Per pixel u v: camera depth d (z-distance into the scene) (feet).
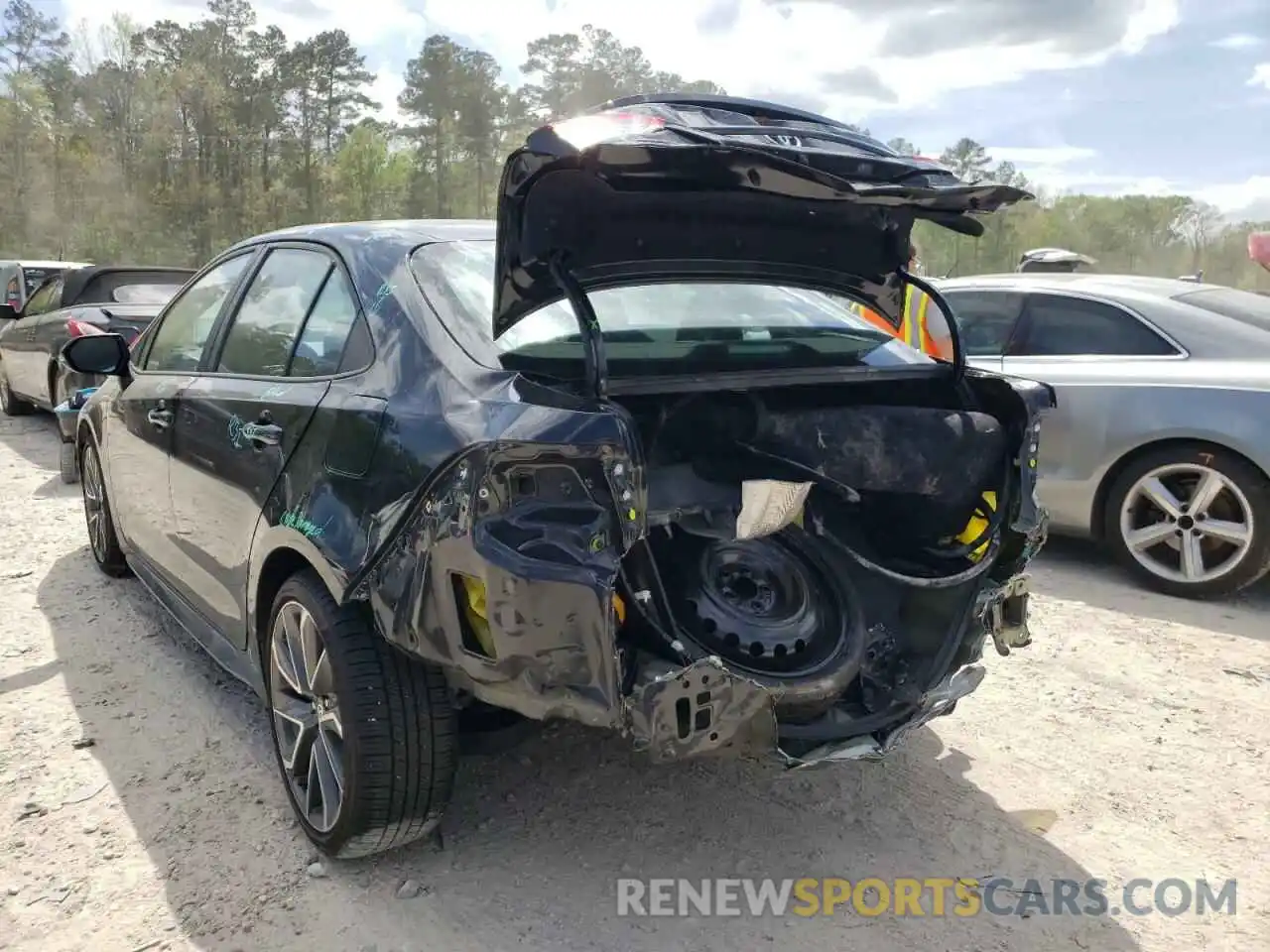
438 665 8.08
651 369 8.88
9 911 8.58
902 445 9.48
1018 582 9.90
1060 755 11.72
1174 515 16.96
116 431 14.56
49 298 31.30
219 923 8.48
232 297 12.28
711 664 7.55
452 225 11.21
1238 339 17.15
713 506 8.90
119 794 10.43
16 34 224.74
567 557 7.30
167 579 13.38
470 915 8.66
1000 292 19.76
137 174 202.59
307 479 9.16
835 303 12.15
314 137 221.87
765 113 9.30
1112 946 8.48
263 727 11.94
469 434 7.60
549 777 10.96
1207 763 11.54
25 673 13.30
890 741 8.90
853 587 9.77
